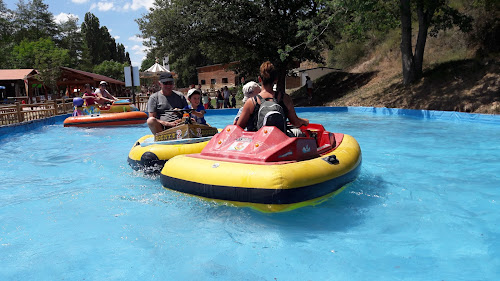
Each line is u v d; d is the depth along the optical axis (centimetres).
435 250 278
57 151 759
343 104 1906
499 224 327
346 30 1919
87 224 342
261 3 2305
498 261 258
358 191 430
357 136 897
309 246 291
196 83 6731
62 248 293
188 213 368
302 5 2311
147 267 261
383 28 1980
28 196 432
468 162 587
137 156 528
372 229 322
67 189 459
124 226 336
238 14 2245
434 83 1614
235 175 355
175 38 2228
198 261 269
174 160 419
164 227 333
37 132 1108
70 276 250
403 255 271
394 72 2128
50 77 3416
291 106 445
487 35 1739
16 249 291
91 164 617
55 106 1527
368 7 1540
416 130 989
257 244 296
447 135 885
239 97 2628
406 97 1627
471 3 1959
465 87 1454
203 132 564
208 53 2723
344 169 415
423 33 1717
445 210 366
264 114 411
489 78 1430
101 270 258
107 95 1338
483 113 1231
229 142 414
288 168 357
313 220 343
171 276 248
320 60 2645
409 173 521
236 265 262
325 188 377
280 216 349
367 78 2231
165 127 590
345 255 273
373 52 2689
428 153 669
